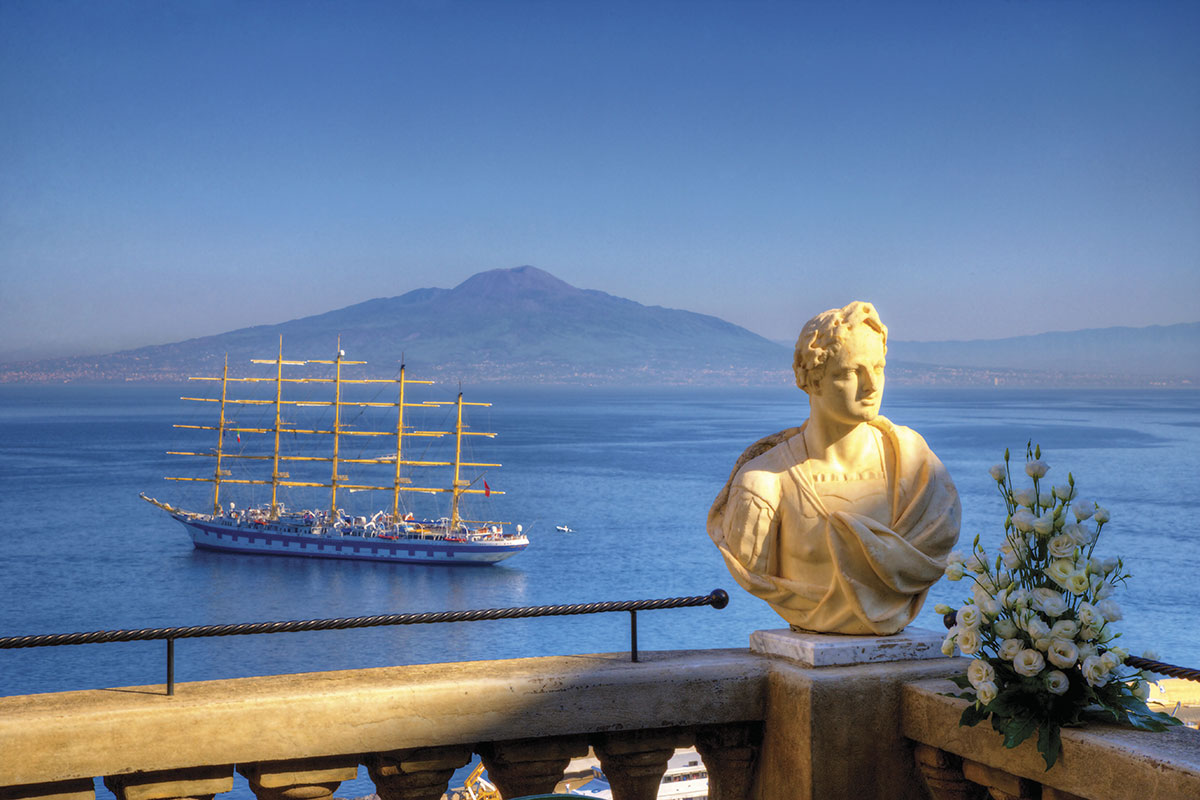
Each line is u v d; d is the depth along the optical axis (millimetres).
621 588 110500
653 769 4648
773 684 4684
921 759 4582
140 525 153500
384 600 108625
